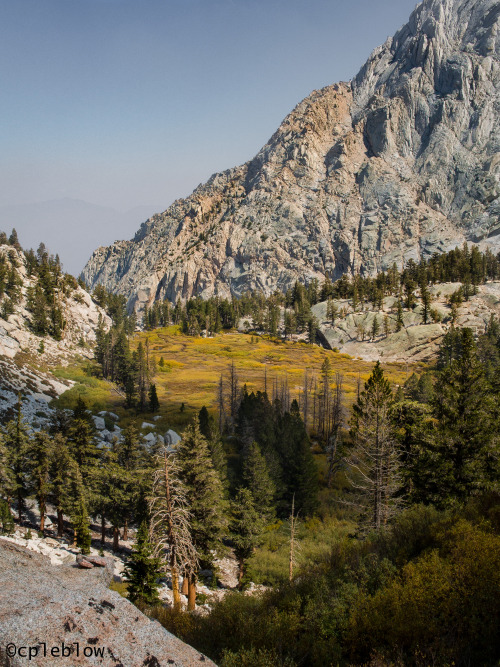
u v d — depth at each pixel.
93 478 37.28
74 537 35.75
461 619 8.76
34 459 36.47
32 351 99.19
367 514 28.78
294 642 10.21
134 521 38.41
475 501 15.69
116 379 102.81
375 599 10.09
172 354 151.38
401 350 144.50
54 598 7.87
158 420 77.06
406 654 8.44
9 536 31.78
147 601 23.50
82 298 142.62
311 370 129.50
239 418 67.69
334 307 176.88
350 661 9.12
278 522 45.28
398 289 188.88
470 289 160.88
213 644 11.15
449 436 23.27
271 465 49.09
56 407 72.06
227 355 151.88
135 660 6.96
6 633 6.64
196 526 27.59
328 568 14.61
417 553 13.18
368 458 30.45
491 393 24.05
